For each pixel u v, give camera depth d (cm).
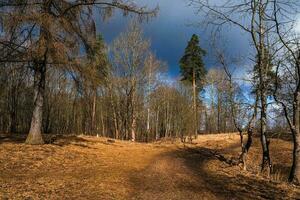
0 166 1369
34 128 2022
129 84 4672
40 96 2039
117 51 4569
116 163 1752
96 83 2031
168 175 1511
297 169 1530
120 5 1962
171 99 6359
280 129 2516
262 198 1143
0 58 1753
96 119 5731
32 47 1731
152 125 6431
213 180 1452
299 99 1566
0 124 4619
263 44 1859
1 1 1695
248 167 2092
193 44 5547
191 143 4228
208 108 7438
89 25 2000
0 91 3005
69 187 1116
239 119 2253
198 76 5600
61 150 1905
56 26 1753
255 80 2019
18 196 946
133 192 1122
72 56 1891
